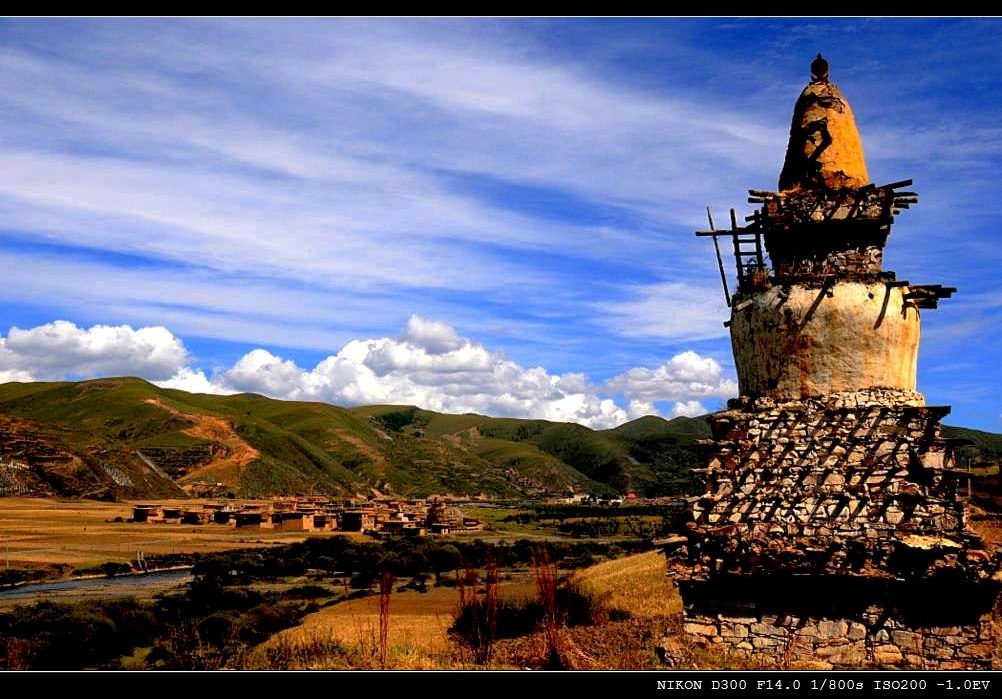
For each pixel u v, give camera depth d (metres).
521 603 33.34
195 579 87.25
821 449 20.44
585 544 118.62
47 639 47.38
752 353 21.84
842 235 21.45
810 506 20.12
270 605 58.28
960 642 19.05
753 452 20.83
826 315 20.89
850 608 19.67
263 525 160.75
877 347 20.81
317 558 108.69
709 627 20.42
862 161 22.33
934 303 21.28
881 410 20.39
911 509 19.56
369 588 74.75
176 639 43.31
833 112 22.16
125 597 75.31
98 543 124.19
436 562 101.00
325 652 22.62
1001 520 38.44
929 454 19.86
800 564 19.77
